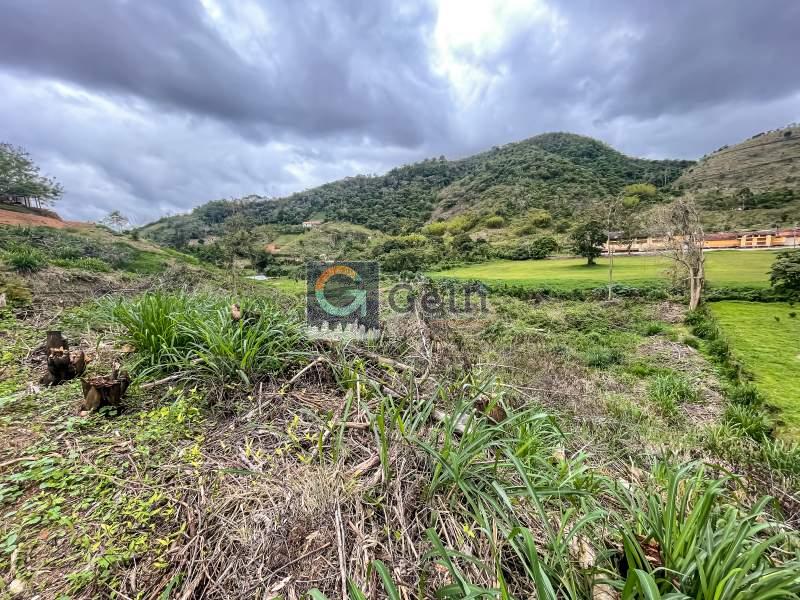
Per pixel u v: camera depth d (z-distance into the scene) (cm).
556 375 629
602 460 253
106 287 655
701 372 797
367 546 127
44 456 173
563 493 145
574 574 124
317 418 202
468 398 230
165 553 126
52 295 518
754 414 554
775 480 302
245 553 125
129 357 281
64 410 215
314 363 255
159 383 240
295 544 127
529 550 104
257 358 251
